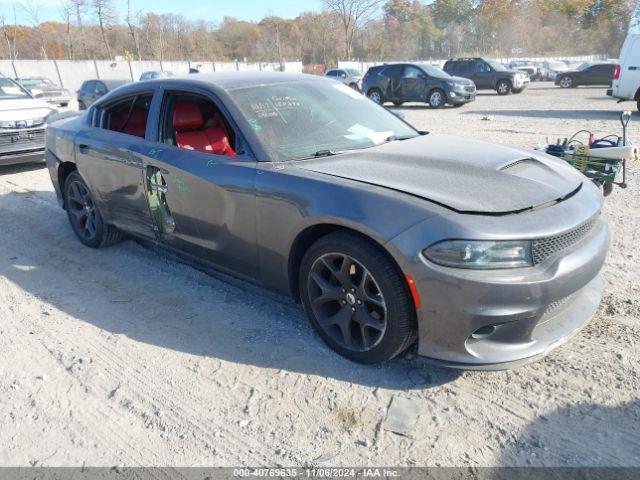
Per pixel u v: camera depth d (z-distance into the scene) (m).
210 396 2.81
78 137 4.64
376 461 2.34
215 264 3.71
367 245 2.71
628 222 5.06
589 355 2.98
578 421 2.51
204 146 4.12
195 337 3.37
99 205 4.62
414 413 2.61
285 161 3.25
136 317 3.66
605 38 69.31
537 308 2.51
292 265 3.15
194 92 3.78
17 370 3.11
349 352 2.98
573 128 10.90
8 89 8.98
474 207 2.57
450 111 16.81
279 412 2.67
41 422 2.68
